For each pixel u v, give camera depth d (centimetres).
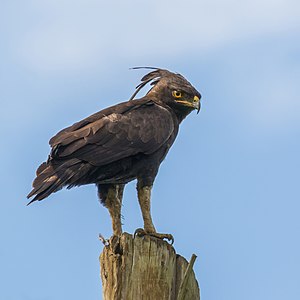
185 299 991
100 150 1274
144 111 1366
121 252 1027
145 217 1288
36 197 1202
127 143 1299
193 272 1011
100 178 1294
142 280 1008
